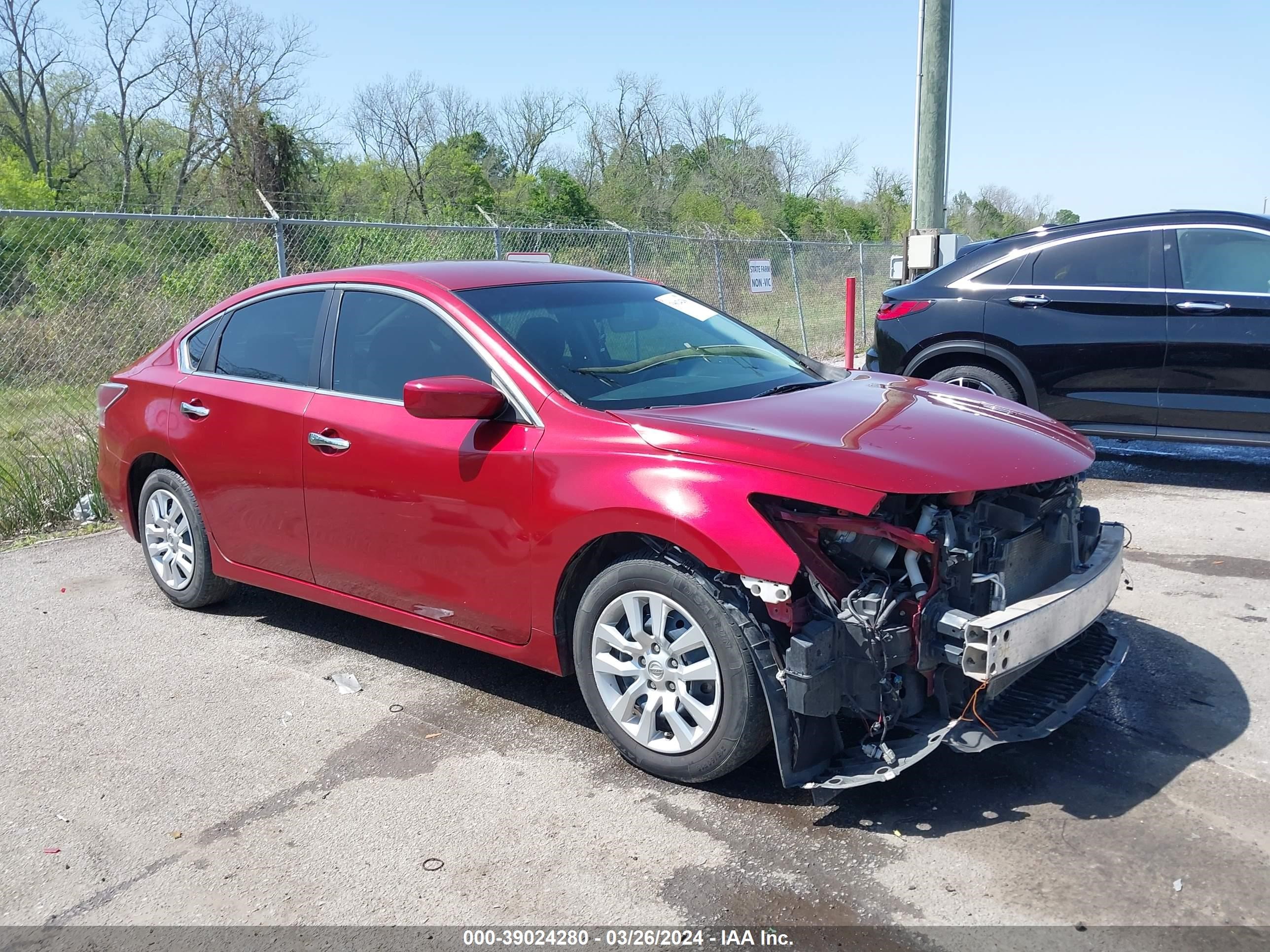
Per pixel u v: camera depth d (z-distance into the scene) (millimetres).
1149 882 2805
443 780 3494
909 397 3965
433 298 4090
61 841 3191
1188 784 3314
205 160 33781
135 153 37844
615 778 3475
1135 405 7027
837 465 3051
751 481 3088
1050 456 3420
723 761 3197
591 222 29953
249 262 9875
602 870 2953
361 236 11172
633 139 49562
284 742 3797
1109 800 3232
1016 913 2693
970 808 3213
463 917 2768
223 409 4680
